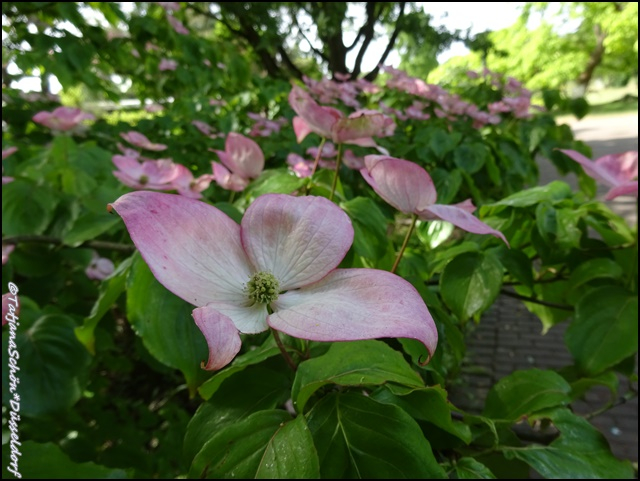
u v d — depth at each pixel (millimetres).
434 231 355
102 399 453
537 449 191
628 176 273
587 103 869
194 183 301
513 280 331
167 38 769
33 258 329
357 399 150
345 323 123
